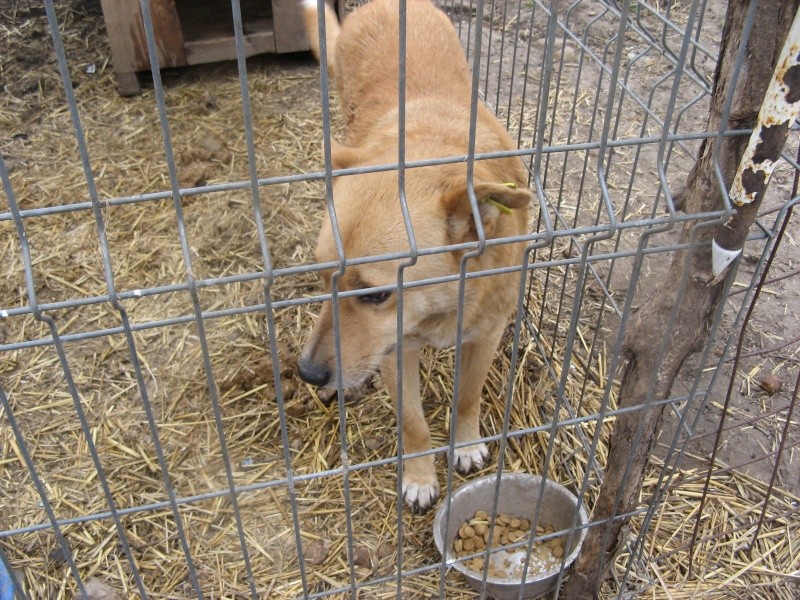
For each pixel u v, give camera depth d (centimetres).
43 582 103
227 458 70
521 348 130
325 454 118
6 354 131
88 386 127
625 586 101
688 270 74
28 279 57
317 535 108
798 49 62
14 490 113
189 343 134
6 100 187
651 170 167
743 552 105
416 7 136
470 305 99
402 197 63
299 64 202
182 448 119
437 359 130
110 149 174
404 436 112
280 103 189
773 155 67
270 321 63
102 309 140
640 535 96
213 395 66
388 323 95
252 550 107
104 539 107
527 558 89
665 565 104
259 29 196
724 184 71
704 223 70
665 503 110
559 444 117
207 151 171
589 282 141
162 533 108
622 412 81
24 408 124
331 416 122
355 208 91
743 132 70
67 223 156
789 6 66
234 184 58
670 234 151
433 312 98
